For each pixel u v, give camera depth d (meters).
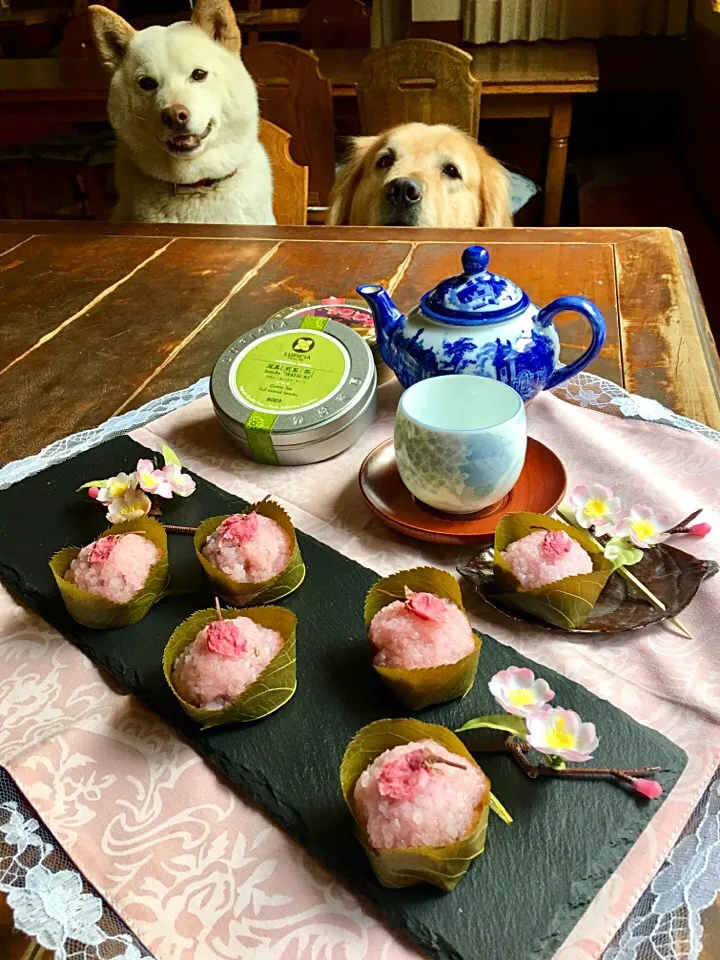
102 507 0.63
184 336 0.91
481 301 0.63
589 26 2.40
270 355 0.72
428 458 0.54
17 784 0.42
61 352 0.90
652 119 2.60
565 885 0.36
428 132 1.52
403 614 0.45
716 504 0.60
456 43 2.47
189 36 1.50
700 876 0.36
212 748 0.43
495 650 0.48
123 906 0.37
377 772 0.36
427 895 0.36
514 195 1.81
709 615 0.50
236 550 0.51
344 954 0.34
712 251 1.83
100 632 0.51
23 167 2.58
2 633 0.53
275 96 1.97
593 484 0.60
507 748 0.41
